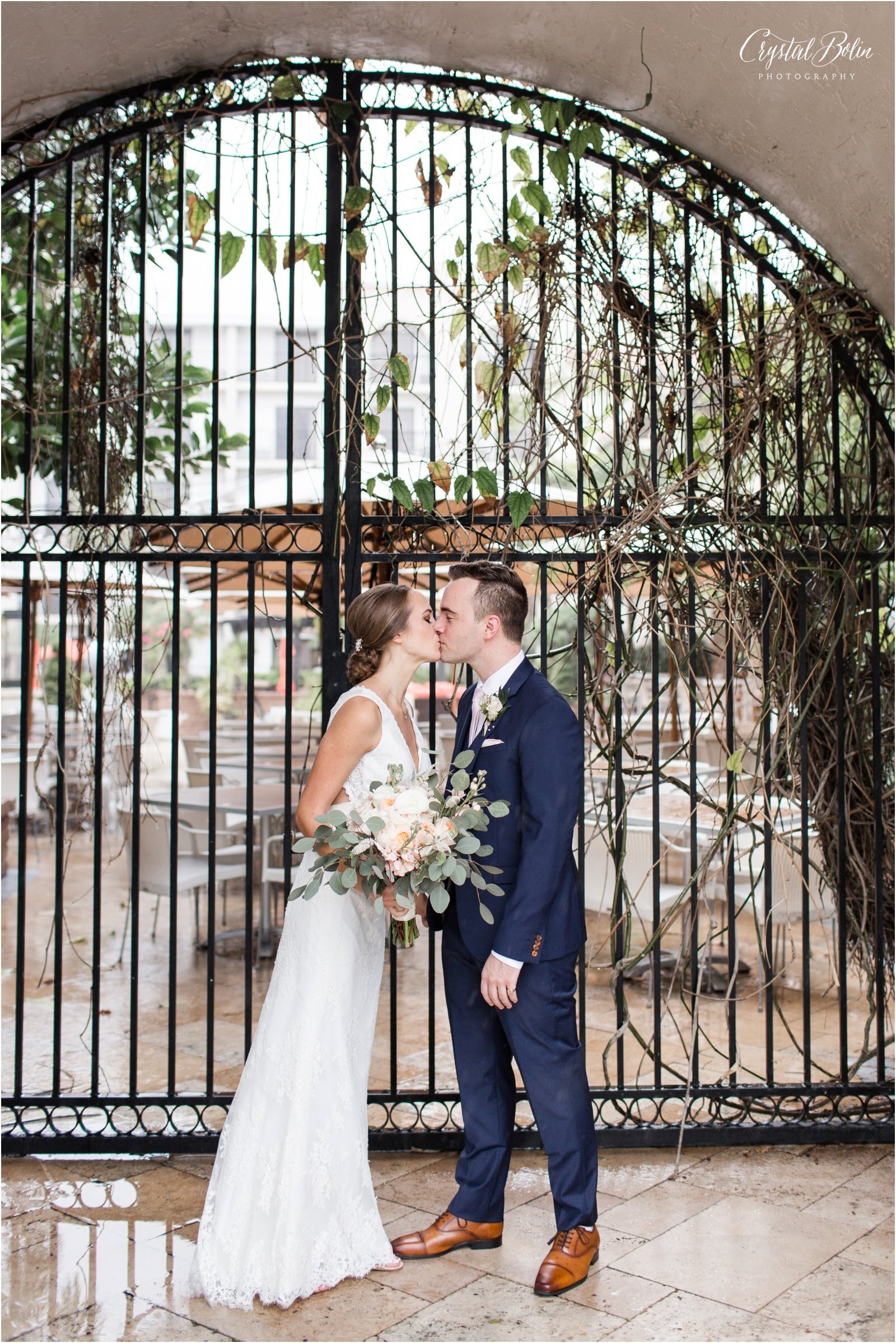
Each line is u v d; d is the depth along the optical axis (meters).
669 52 3.07
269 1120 2.57
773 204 3.56
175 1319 2.46
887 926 3.80
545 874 2.54
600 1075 3.93
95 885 3.35
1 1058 4.09
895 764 3.77
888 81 2.78
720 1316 2.46
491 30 3.17
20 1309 2.50
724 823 3.46
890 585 3.81
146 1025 4.47
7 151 3.55
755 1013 4.61
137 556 3.34
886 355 3.65
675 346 3.56
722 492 3.52
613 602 3.55
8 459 4.34
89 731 4.19
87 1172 3.23
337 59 3.41
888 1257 2.74
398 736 2.67
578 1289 2.58
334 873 2.56
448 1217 2.80
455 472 3.94
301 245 3.49
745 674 3.54
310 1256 2.56
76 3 2.94
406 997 4.97
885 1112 3.52
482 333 3.47
